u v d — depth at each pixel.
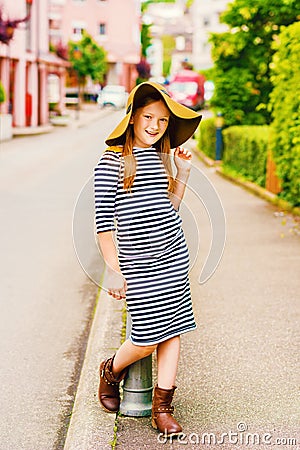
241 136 17.39
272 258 8.77
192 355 5.45
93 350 5.59
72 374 5.59
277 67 11.78
